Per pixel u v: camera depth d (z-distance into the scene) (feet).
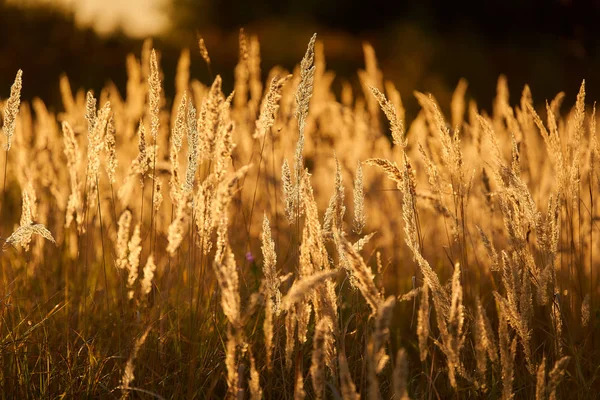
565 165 11.18
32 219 11.35
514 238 9.49
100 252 14.42
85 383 9.96
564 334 11.30
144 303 10.12
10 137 10.39
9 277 11.81
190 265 10.27
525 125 13.93
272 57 67.62
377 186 17.42
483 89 62.64
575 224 13.28
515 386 10.25
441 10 83.41
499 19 79.82
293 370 10.28
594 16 73.15
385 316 6.25
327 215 9.06
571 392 10.05
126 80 49.42
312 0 85.76
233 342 7.46
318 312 8.36
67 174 15.64
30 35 50.93
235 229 13.98
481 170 12.70
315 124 19.76
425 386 10.32
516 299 8.84
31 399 9.71
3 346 9.89
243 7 81.76
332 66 64.80
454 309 7.62
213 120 9.00
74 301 11.78
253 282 12.55
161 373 10.00
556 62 69.36
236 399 7.53
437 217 15.75
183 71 16.98
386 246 15.48
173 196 9.88
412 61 66.23
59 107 39.86
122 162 16.38
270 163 16.56
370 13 86.84
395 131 8.80
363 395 9.75
